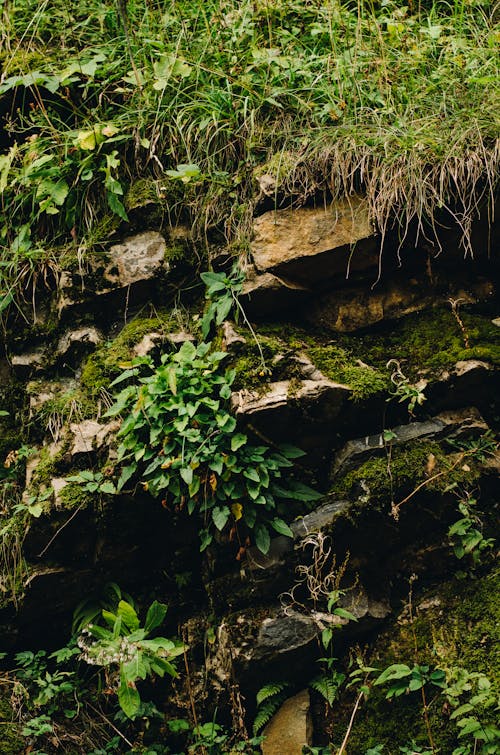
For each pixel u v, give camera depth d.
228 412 3.23
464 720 2.79
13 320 3.80
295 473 3.36
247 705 3.24
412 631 3.19
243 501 3.21
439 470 3.26
